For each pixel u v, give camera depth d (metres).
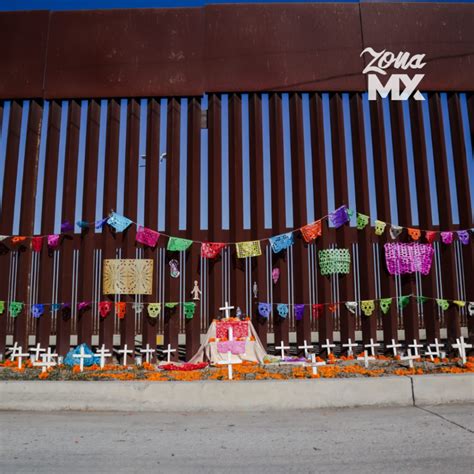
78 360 8.05
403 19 9.81
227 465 3.97
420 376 6.34
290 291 9.26
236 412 5.95
